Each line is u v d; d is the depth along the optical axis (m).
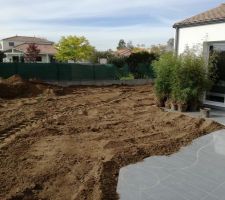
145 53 27.36
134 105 12.82
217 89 10.92
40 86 18.31
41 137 8.00
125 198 4.51
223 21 10.06
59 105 13.46
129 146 6.77
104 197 4.50
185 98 10.17
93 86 22.62
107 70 25.12
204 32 10.80
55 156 6.50
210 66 10.46
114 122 9.48
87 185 4.97
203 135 7.56
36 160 6.31
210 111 10.16
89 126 9.07
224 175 5.35
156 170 5.53
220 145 6.86
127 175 5.30
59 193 4.85
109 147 6.78
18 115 11.04
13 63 20.56
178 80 10.24
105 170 5.48
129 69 27.06
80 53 46.12
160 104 11.53
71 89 19.86
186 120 9.03
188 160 6.02
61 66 22.50
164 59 10.98
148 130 8.34
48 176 5.49
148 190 4.77
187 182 5.06
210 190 4.79
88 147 7.00
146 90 20.06
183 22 11.45
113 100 15.12
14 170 5.79
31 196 4.77
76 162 6.10
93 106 13.14
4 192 4.89
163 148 6.64
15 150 6.96
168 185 4.95
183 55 10.63
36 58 43.88
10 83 17.30
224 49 10.62
